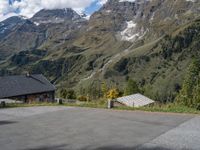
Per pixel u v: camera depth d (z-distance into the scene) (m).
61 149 14.71
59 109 27.73
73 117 23.27
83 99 100.94
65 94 140.50
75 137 16.97
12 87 101.69
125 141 15.95
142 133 17.62
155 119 21.62
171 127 19.02
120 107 27.39
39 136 17.36
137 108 26.42
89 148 14.81
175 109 25.34
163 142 15.61
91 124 20.41
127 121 21.16
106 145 15.27
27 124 20.92
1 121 22.25
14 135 17.72
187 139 16.12
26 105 31.22
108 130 18.53
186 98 49.25
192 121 20.70
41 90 107.44
